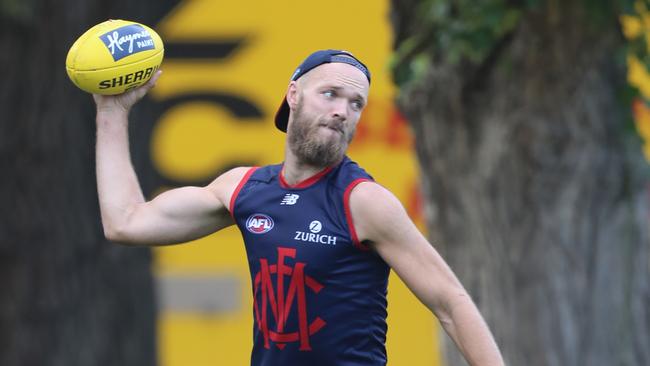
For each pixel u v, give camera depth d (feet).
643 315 85.61
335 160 46.52
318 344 46.65
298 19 162.50
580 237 83.92
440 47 82.94
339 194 46.24
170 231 49.98
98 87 50.31
